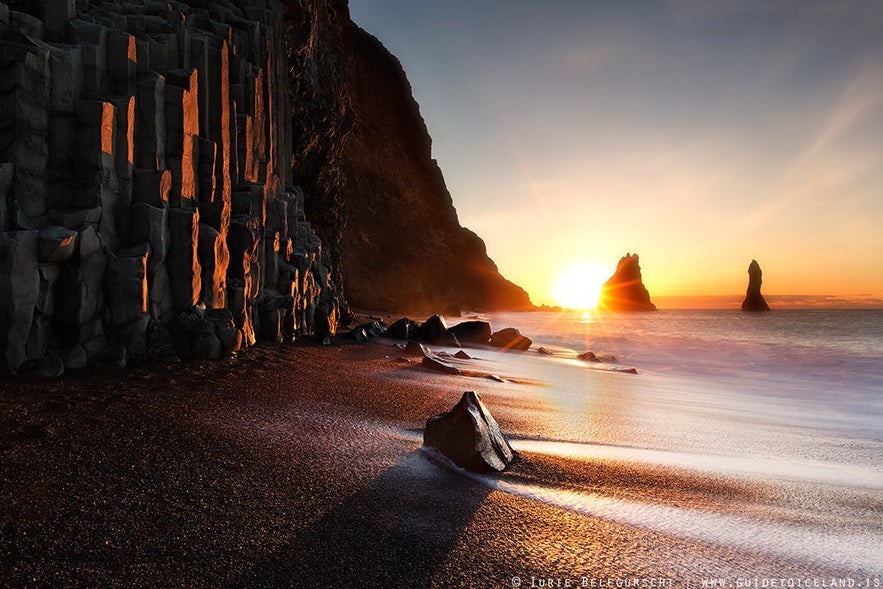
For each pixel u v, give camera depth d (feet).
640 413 31.14
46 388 21.08
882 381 54.19
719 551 13.05
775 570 12.28
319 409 23.44
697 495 16.85
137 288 27.07
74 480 13.71
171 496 13.47
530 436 23.20
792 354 79.82
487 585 10.81
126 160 28.73
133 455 15.71
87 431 17.13
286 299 43.91
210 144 35.14
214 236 33.37
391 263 211.41
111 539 11.29
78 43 28.53
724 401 39.65
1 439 15.64
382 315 134.72
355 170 207.31
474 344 74.33
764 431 28.63
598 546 12.85
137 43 31.35
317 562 11.19
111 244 27.55
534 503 15.16
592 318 253.65
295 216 55.72
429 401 27.50
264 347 38.22
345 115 97.91
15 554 10.35
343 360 39.09
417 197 258.16
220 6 48.98
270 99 51.19
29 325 23.13
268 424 20.17
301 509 13.51
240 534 12.03
